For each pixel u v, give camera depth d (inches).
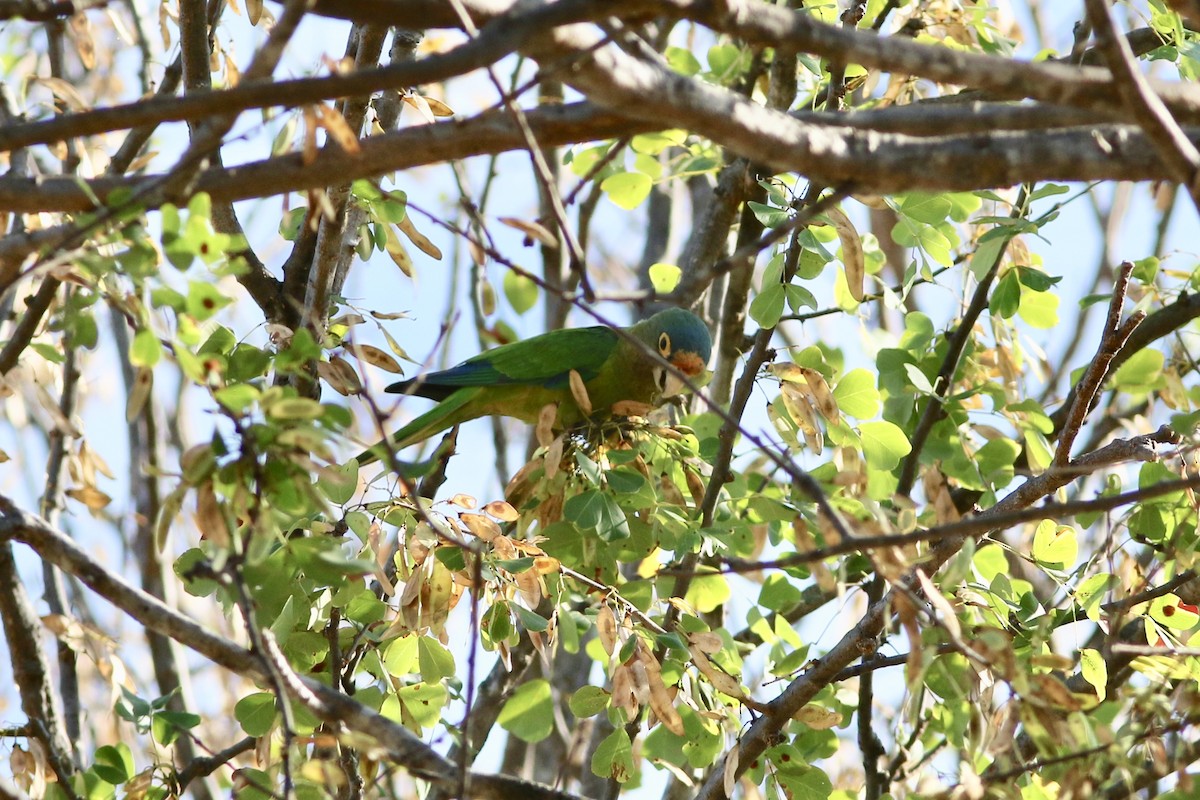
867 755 439.2
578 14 200.4
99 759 369.7
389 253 386.6
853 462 377.1
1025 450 518.0
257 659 255.0
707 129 227.3
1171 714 317.1
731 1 209.3
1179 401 464.8
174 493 254.5
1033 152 237.6
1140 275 468.4
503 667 461.7
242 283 418.3
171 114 205.5
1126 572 401.4
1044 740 259.8
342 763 348.8
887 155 235.9
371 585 421.7
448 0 216.2
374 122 374.9
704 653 358.6
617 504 371.6
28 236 255.3
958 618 308.3
